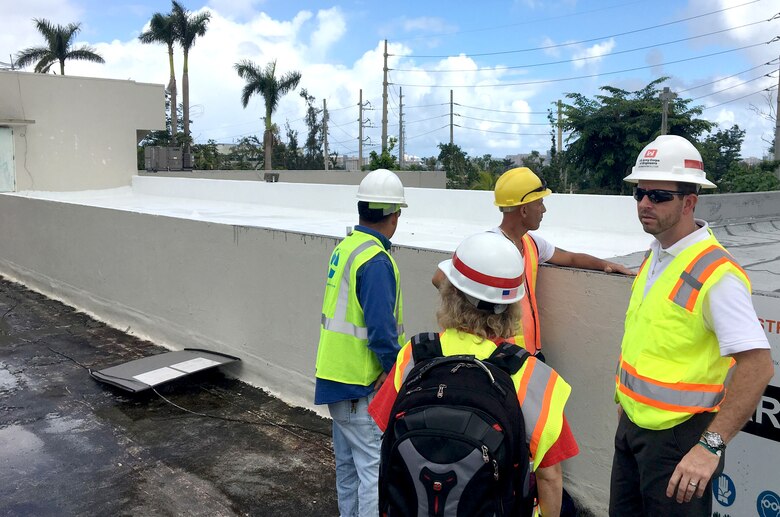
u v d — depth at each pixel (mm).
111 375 5879
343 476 3385
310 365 5367
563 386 1986
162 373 5828
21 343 7523
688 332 2178
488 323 2057
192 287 6734
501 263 2035
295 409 5430
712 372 2182
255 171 25125
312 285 5250
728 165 31734
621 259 4195
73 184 14328
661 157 2275
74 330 8078
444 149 46562
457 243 6445
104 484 4164
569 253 3570
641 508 2449
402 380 2148
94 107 14445
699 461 2047
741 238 5699
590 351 3373
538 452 1908
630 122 26500
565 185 32750
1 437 4906
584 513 3508
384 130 38375
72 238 9133
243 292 6016
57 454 4613
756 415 2717
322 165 52344
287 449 4676
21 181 13672
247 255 5910
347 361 3143
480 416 1806
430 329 4219
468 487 1747
